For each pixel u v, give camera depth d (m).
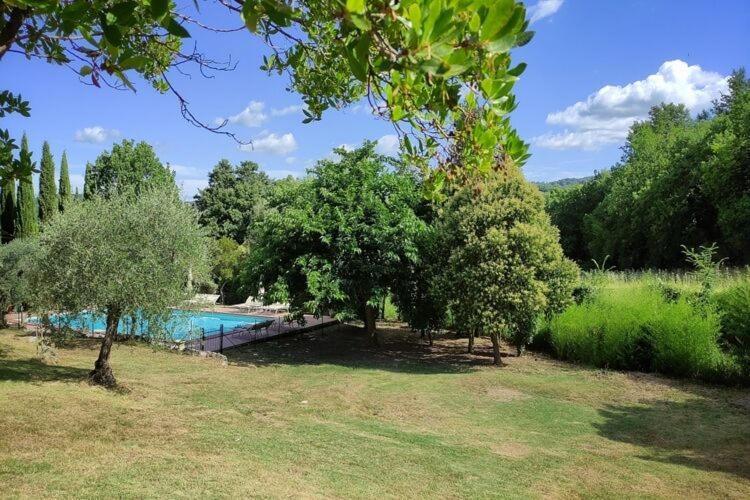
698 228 28.73
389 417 8.29
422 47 1.13
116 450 5.46
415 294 14.75
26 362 9.80
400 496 4.94
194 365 11.64
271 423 7.36
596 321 12.94
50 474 4.56
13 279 14.27
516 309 11.82
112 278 8.05
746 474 6.13
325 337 17.30
